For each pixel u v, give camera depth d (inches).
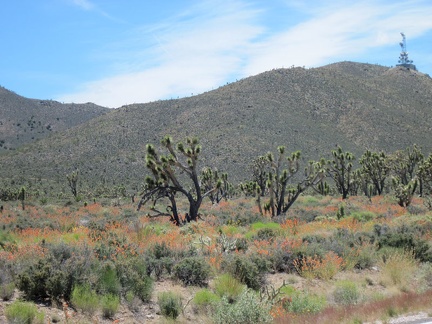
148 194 1114.1
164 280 509.0
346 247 650.2
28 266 422.3
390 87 7185.0
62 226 968.9
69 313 373.7
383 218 1066.1
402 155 2263.8
